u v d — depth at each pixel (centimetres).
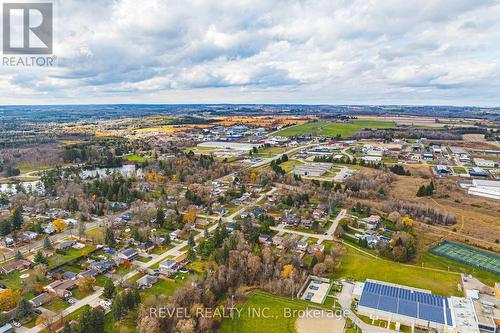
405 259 18725
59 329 13138
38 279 16362
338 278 17025
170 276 16925
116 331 13075
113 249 19612
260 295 15612
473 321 13375
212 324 13538
